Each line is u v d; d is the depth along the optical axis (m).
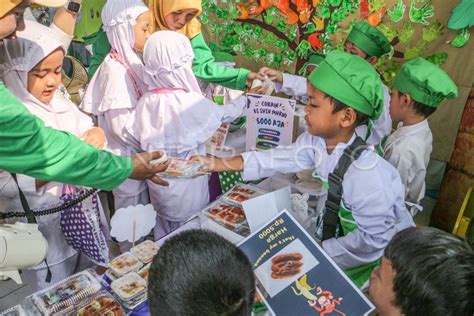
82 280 1.08
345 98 1.04
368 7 2.17
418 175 1.69
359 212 1.10
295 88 1.99
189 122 1.52
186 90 1.56
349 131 1.15
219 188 1.97
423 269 0.67
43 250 1.03
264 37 2.52
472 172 2.05
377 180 1.08
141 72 1.62
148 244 1.22
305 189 1.48
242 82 2.02
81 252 1.61
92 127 1.55
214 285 0.56
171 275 0.57
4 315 0.97
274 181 1.61
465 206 1.59
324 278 0.94
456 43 2.02
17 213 1.17
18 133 0.92
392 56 2.23
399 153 1.67
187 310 0.55
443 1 2.00
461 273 0.65
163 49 1.43
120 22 1.61
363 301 0.88
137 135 1.59
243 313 0.58
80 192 1.38
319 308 0.90
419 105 1.62
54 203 1.36
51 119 1.35
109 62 1.65
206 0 2.65
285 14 2.37
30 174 1.01
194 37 2.00
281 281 0.96
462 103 2.10
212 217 1.31
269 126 1.57
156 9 1.84
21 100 1.27
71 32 1.56
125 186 1.77
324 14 2.25
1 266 0.91
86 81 2.09
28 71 1.22
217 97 2.15
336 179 1.15
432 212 2.40
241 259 0.61
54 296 1.02
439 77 1.54
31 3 0.94
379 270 0.80
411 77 1.57
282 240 1.03
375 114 1.11
